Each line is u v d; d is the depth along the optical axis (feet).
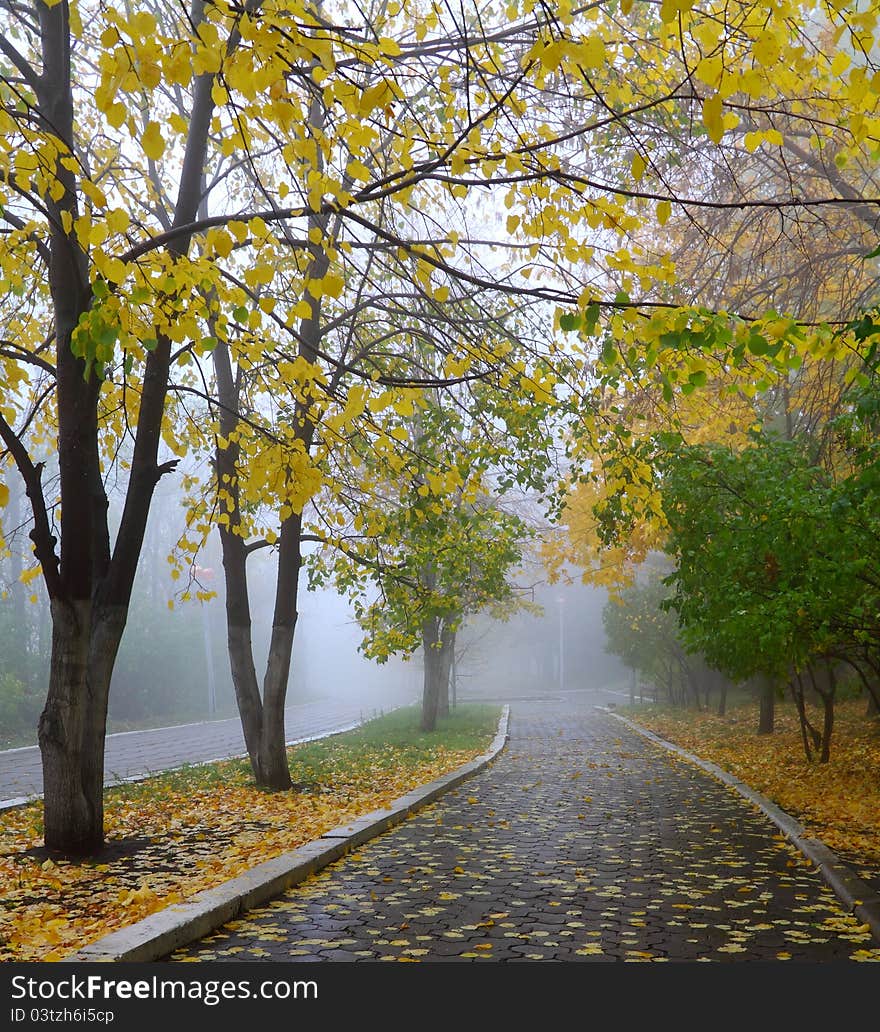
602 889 24.41
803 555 35.12
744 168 43.19
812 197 43.14
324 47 16.11
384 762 60.75
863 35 18.33
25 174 19.69
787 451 37.22
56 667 29.09
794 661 44.42
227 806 40.24
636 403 48.75
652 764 59.26
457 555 55.11
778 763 53.11
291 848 29.27
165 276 20.18
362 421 32.53
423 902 23.06
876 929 19.62
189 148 30.86
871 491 30.58
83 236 17.44
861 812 35.09
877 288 46.26
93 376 28.55
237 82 15.84
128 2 22.39
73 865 27.32
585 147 33.40
